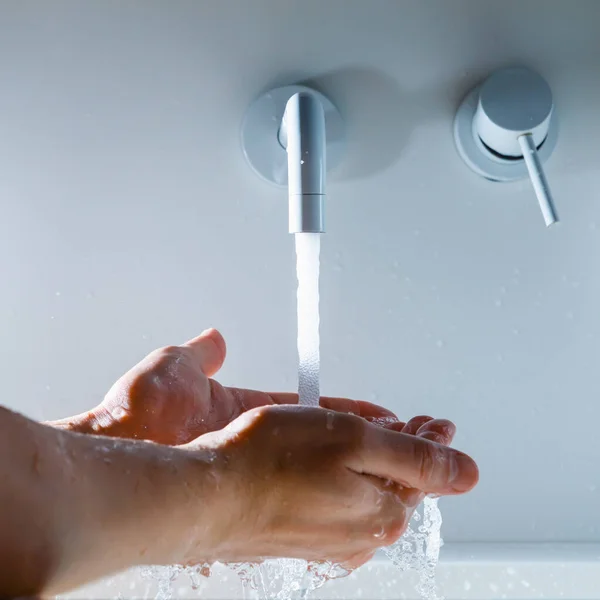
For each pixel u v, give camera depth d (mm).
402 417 1015
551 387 1013
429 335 1011
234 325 1014
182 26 985
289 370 1016
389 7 978
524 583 946
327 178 994
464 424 1014
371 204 1001
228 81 989
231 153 998
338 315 1010
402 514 734
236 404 902
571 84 986
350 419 714
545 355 1011
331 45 981
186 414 857
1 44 990
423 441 724
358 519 723
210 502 683
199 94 992
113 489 656
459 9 978
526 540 1014
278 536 719
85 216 1007
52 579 633
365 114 987
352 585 929
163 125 997
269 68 986
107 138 1000
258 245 1007
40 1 984
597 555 965
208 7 981
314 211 832
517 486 1015
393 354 1012
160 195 1004
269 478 702
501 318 1010
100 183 1004
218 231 1007
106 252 1009
